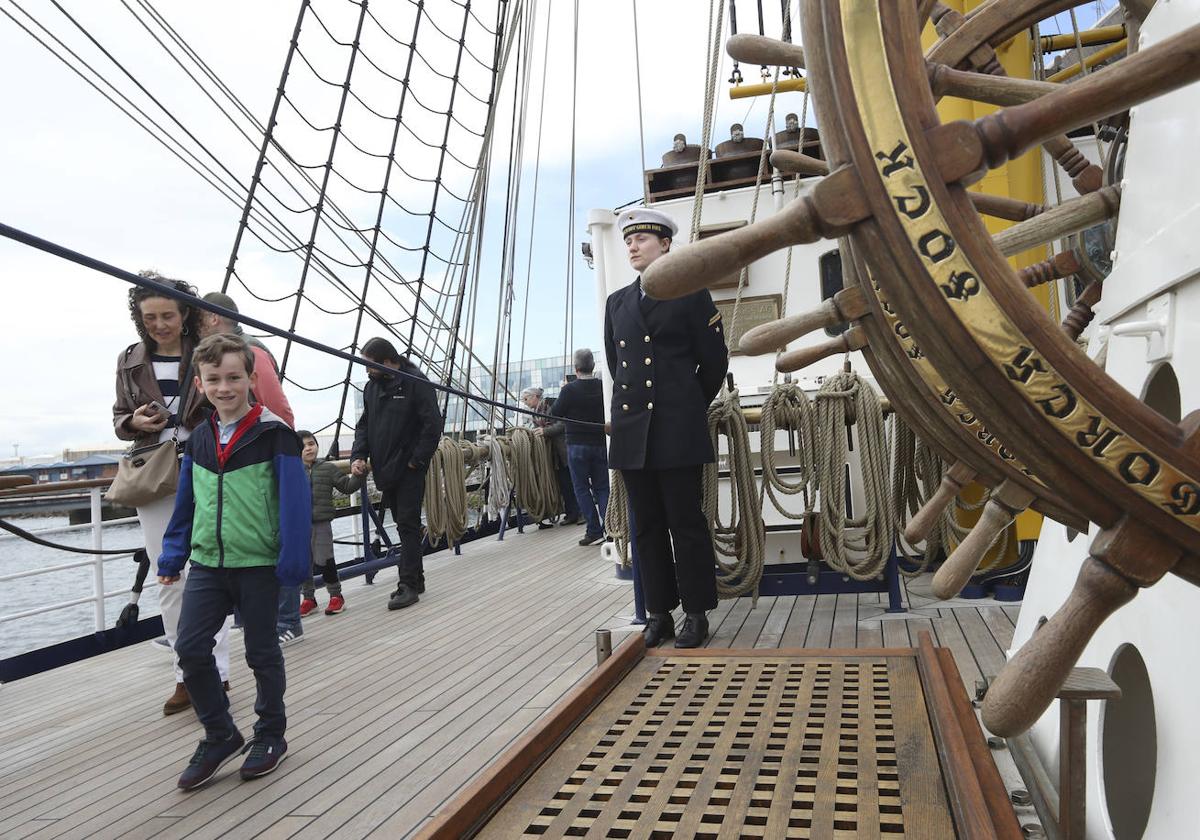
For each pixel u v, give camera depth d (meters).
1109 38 4.41
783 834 1.14
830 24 0.66
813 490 4.09
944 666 1.70
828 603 4.29
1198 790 1.05
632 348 3.65
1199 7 1.25
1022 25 1.38
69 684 4.05
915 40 0.65
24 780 2.84
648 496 3.71
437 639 4.26
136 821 2.43
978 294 0.63
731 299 5.07
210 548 2.71
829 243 4.94
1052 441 0.64
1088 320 1.78
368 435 5.30
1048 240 1.40
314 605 5.24
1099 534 0.66
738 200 5.12
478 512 7.95
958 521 4.11
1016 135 0.62
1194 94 1.24
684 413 3.59
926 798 1.20
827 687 1.75
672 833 1.16
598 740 1.51
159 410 3.40
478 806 1.21
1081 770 1.33
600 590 5.17
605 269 5.29
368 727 3.01
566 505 8.88
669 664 1.99
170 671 4.15
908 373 1.19
